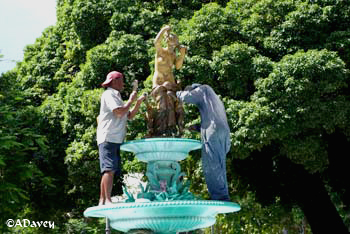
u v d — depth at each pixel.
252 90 17.58
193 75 17.59
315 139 17.05
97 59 19.19
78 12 20.67
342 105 16.67
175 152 10.56
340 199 24.17
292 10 18.11
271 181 20.92
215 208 9.84
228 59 17.27
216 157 10.42
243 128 16.33
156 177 10.62
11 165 14.59
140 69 18.88
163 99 11.10
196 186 19.25
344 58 17.59
